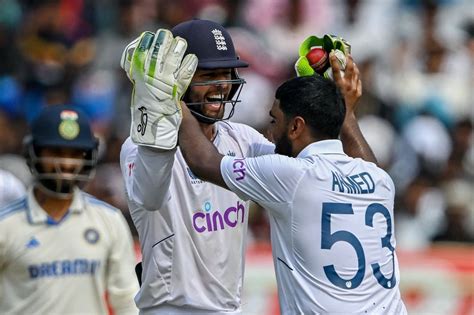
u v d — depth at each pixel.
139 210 17.81
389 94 41.75
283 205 16.48
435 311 28.25
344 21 43.44
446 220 35.53
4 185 25.25
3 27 44.31
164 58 16.05
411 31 43.69
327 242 16.36
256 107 39.16
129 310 20.45
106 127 39.47
